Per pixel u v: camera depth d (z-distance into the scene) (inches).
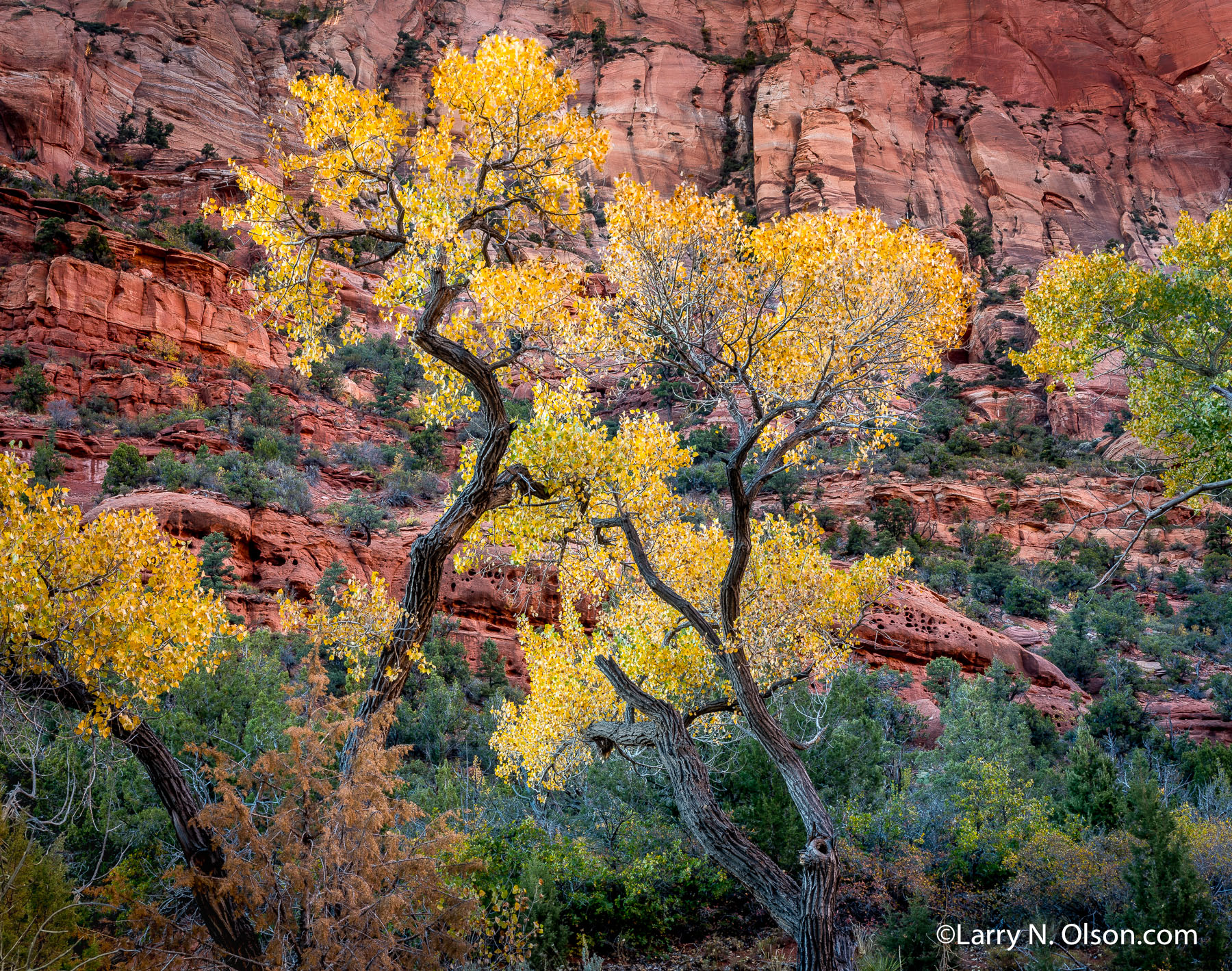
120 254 2356.1
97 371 2050.9
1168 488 468.8
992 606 2001.7
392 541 1605.6
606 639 362.6
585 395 372.2
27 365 1889.8
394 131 305.6
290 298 301.4
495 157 322.3
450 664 1282.0
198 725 488.4
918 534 2263.8
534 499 338.3
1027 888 429.4
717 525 433.1
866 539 2069.4
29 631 233.6
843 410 356.8
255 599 1309.1
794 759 332.8
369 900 213.0
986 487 2453.2
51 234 2229.3
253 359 2439.7
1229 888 425.1
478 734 988.6
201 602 264.7
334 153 302.4
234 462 1734.7
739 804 479.2
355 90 301.3
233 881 209.6
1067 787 677.3
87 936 221.5
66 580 251.0
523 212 343.6
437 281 296.2
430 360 327.3
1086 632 1764.3
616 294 363.3
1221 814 604.4
